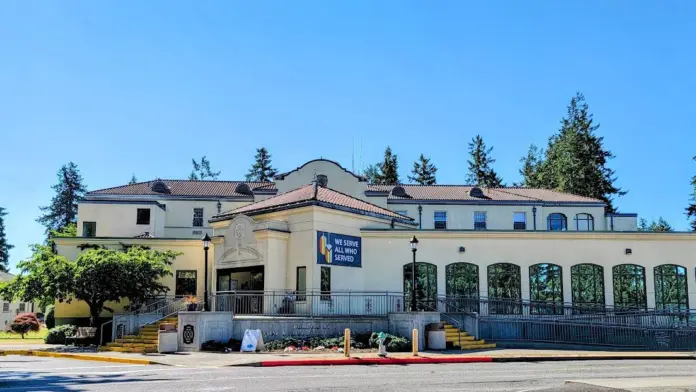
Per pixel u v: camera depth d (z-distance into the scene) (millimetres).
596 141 75750
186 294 37875
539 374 17703
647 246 35750
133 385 14633
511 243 35469
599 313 34594
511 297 34875
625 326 33125
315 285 31266
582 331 32688
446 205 50219
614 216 51250
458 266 35031
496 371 18766
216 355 23391
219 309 32188
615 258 35531
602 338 32781
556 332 32531
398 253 34781
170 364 20656
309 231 31875
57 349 28750
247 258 32938
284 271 32531
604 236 35625
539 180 82438
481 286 34844
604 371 18953
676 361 24547
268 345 25672
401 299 33812
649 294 35219
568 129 77875
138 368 19469
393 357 22812
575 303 34938
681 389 13352
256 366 20422
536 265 35312
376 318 28219
